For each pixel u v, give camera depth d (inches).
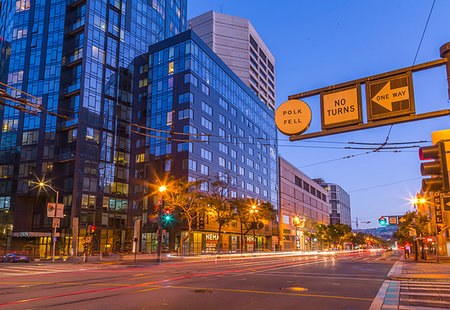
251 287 605.9
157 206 1587.1
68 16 2886.3
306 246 4832.7
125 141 2945.4
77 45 2783.0
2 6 3393.2
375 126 290.5
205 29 4547.2
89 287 594.9
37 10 2930.6
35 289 570.9
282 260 1754.4
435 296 506.0
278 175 4249.5
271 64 5467.5
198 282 676.7
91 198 2605.8
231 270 1005.8
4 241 2559.1
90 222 2568.9
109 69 2898.6
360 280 738.2
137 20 3218.5
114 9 3031.5
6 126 2765.7
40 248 2534.5
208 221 2657.5
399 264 1347.2
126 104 3002.0
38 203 2706.7
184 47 2817.4
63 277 789.2
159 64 2918.3
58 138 2687.0
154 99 2883.9
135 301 454.9
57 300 459.8
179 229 2501.2
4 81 2987.2
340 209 7381.9
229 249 3031.5
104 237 2650.1
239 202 2578.7
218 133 3056.1
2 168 2714.1
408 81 280.4
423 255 1772.9
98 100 2765.7
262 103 4121.6
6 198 2669.8
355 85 304.2
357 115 299.1
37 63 2822.3
